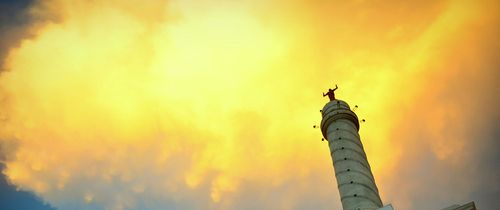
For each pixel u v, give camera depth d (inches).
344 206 1026.1
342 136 1168.8
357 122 1240.8
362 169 1090.7
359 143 1175.0
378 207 1016.2
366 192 1034.1
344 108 1243.2
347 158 1111.6
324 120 1239.5
